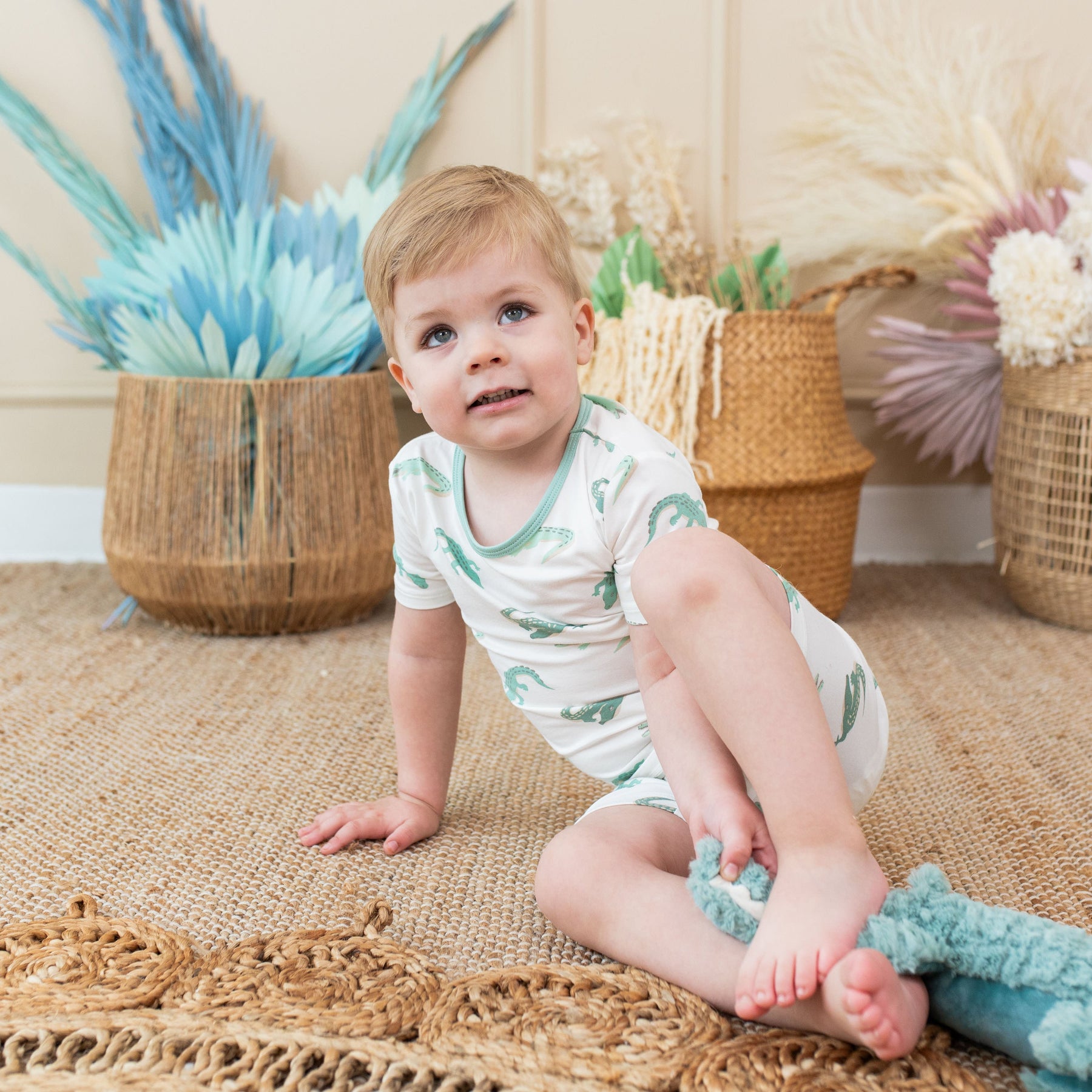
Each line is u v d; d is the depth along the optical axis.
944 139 1.95
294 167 2.04
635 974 0.78
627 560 0.83
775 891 0.69
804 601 0.86
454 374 0.81
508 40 2.01
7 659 1.62
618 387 1.68
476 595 0.92
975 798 1.13
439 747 1.06
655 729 0.81
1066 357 1.66
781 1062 0.68
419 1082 0.67
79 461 2.19
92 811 1.11
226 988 0.79
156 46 2.00
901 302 2.08
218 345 1.66
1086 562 1.69
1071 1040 0.61
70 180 1.91
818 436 1.73
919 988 0.67
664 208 1.95
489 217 0.81
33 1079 0.69
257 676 1.56
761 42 2.01
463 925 0.89
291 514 1.68
